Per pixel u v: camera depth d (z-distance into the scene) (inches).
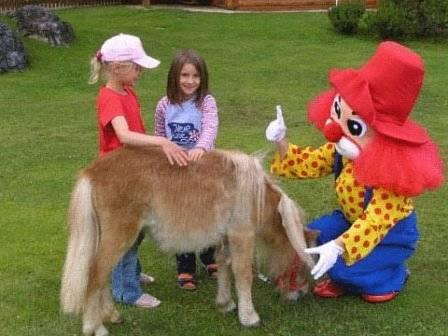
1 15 596.4
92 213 149.1
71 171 273.6
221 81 444.5
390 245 171.0
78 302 149.0
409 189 157.5
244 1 731.4
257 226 158.4
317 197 243.8
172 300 175.5
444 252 201.9
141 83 437.1
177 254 170.9
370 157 158.4
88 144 311.7
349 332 159.8
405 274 179.6
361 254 157.9
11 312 168.6
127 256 166.7
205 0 772.6
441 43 586.6
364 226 157.8
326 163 180.5
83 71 467.2
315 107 176.7
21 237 211.3
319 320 165.0
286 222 158.6
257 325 161.6
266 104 388.8
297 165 181.3
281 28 626.8
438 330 161.0
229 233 155.6
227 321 164.9
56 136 325.1
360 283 171.2
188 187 150.5
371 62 161.2
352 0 668.7
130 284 169.3
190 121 170.6
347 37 597.9
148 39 570.6
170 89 170.9
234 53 531.8
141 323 163.5
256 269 176.4
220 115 363.9
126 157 151.6
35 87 428.8
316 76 462.9
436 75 464.1
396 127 159.5
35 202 240.4
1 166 279.1
